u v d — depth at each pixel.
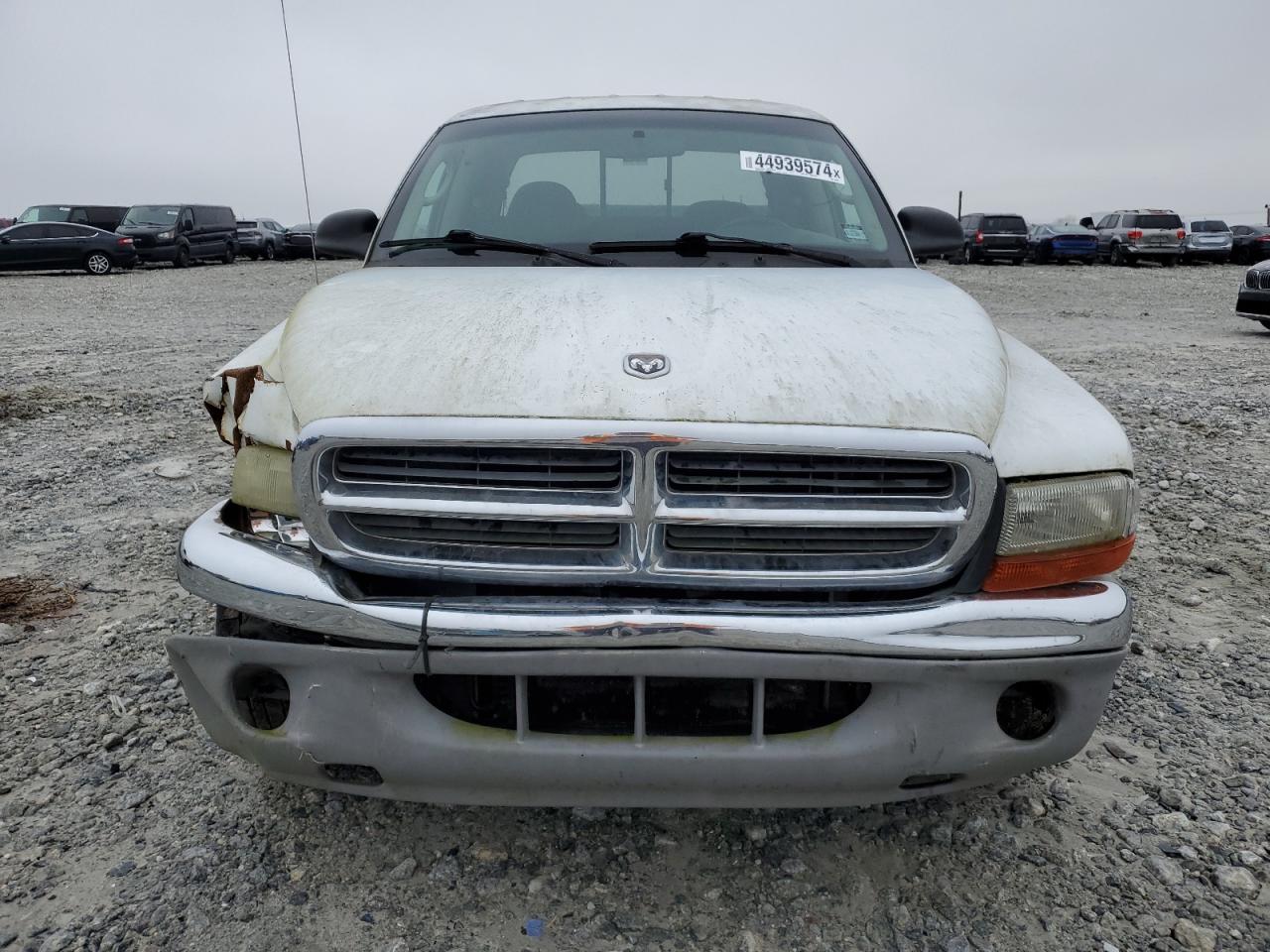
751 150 3.30
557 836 2.37
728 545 1.94
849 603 1.93
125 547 4.35
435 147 3.46
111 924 2.07
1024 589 1.99
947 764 1.96
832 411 1.91
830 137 3.47
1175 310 15.71
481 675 1.97
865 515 1.89
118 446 6.22
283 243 30.89
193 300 16.45
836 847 2.34
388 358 2.07
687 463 1.90
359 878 2.22
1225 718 2.96
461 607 1.89
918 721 1.92
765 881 2.22
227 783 2.58
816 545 1.95
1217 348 11.13
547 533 1.94
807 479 1.92
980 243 29.23
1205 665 3.31
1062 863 2.28
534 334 2.13
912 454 1.89
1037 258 30.34
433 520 1.97
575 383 1.95
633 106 3.49
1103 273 25.52
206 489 5.29
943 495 1.94
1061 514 1.99
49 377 8.69
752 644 1.84
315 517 1.96
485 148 3.35
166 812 2.46
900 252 3.05
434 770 1.96
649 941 2.05
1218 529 4.70
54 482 5.39
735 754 1.91
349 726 1.96
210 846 2.33
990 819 2.44
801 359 2.04
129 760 2.69
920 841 2.36
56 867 2.25
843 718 1.96
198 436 6.52
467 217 3.11
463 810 2.46
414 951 2.01
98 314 14.28
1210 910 2.12
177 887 2.19
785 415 1.90
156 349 10.60
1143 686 3.16
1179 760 2.73
